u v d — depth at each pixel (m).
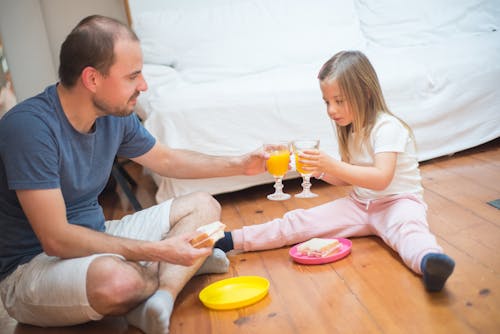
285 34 3.16
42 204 1.41
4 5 3.64
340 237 1.98
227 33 3.11
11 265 1.56
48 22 3.77
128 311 1.48
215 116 2.50
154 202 2.76
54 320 1.52
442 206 2.20
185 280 1.64
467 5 3.29
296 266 1.82
